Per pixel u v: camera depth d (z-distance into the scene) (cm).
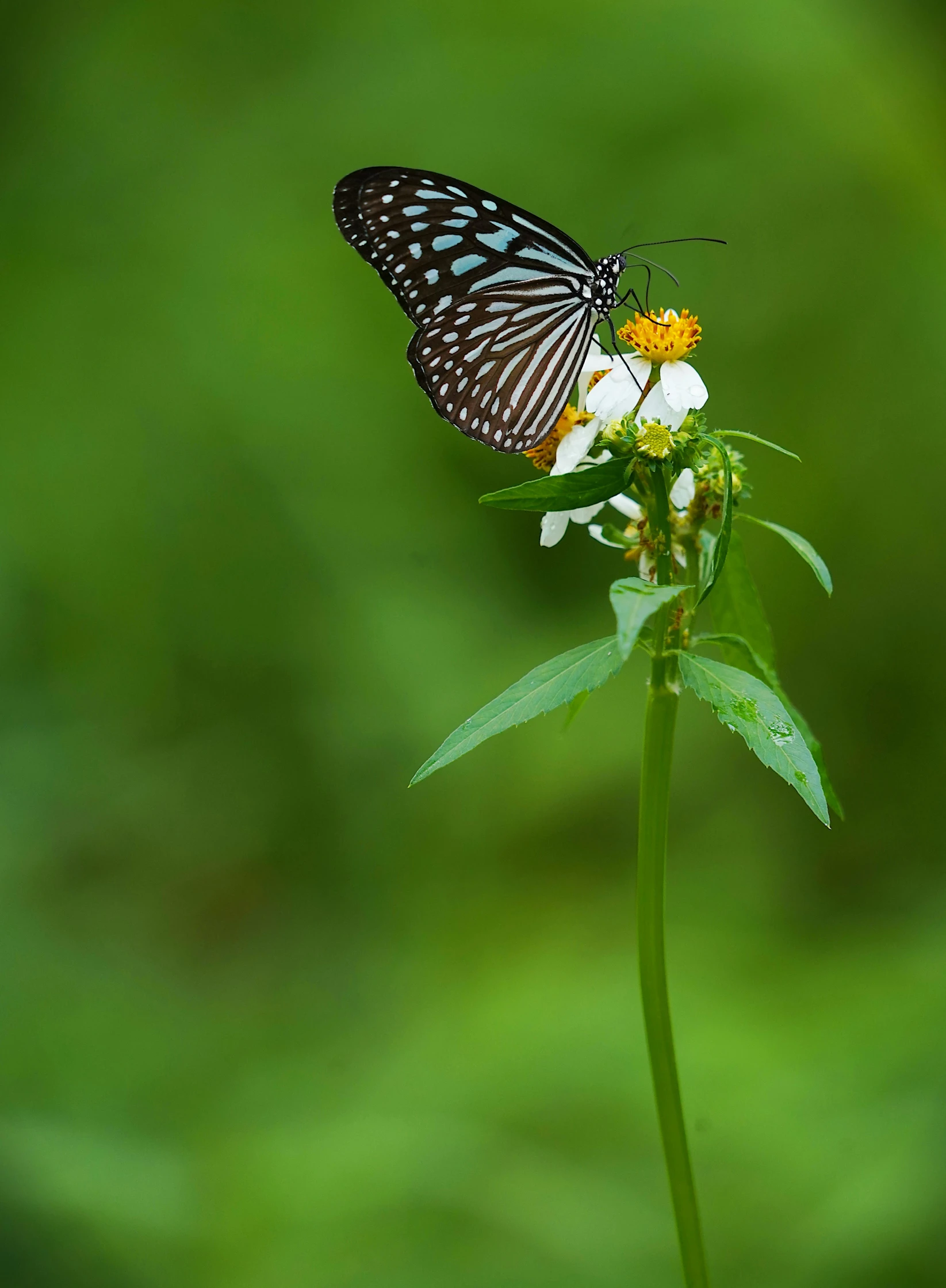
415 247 128
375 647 196
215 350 202
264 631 201
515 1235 136
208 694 202
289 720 201
